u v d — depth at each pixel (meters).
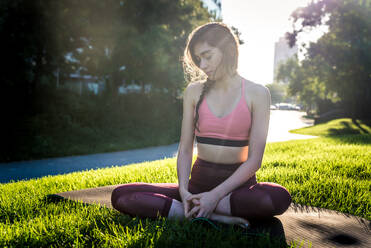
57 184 4.13
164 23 15.72
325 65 27.16
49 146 10.36
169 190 2.05
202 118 1.93
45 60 14.59
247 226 1.79
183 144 2.11
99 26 13.70
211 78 1.87
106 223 2.05
